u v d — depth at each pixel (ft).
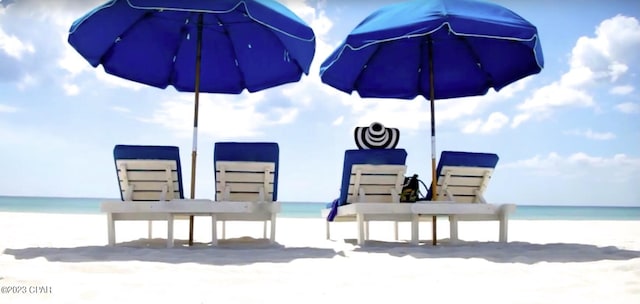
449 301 9.84
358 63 21.71
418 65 23.21
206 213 17.85
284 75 21.59
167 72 21.63
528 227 41.75
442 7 17.37
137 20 19.44
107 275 11.71
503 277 12.17
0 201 163.22
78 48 18.62
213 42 21.16
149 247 18.02
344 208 19.48
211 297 9.86
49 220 38.83
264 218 18.17
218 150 17.76
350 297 10.09
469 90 23.54
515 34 17.06
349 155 18.57
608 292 10.52
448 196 19.72
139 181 17.93
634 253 16.74
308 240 22.52
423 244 20.47
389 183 19.13
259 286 10.93
